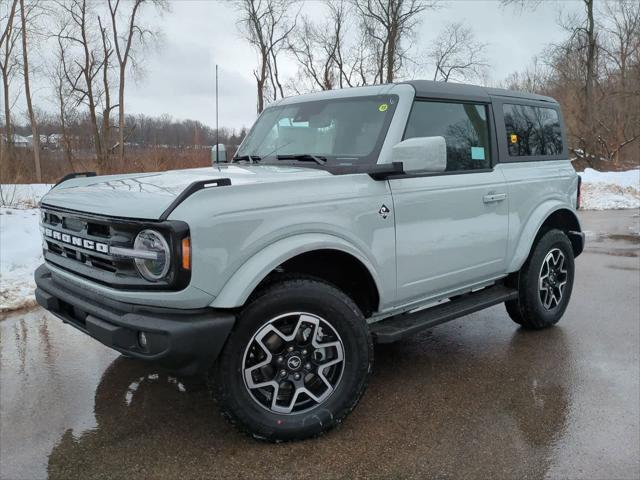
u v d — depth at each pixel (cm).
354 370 318
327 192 316
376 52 3391
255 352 300
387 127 360
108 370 413
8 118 2034
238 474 280
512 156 455
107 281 286
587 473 279
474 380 393
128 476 278
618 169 3278
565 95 3538
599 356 437
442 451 300
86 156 2619
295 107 429
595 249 909
